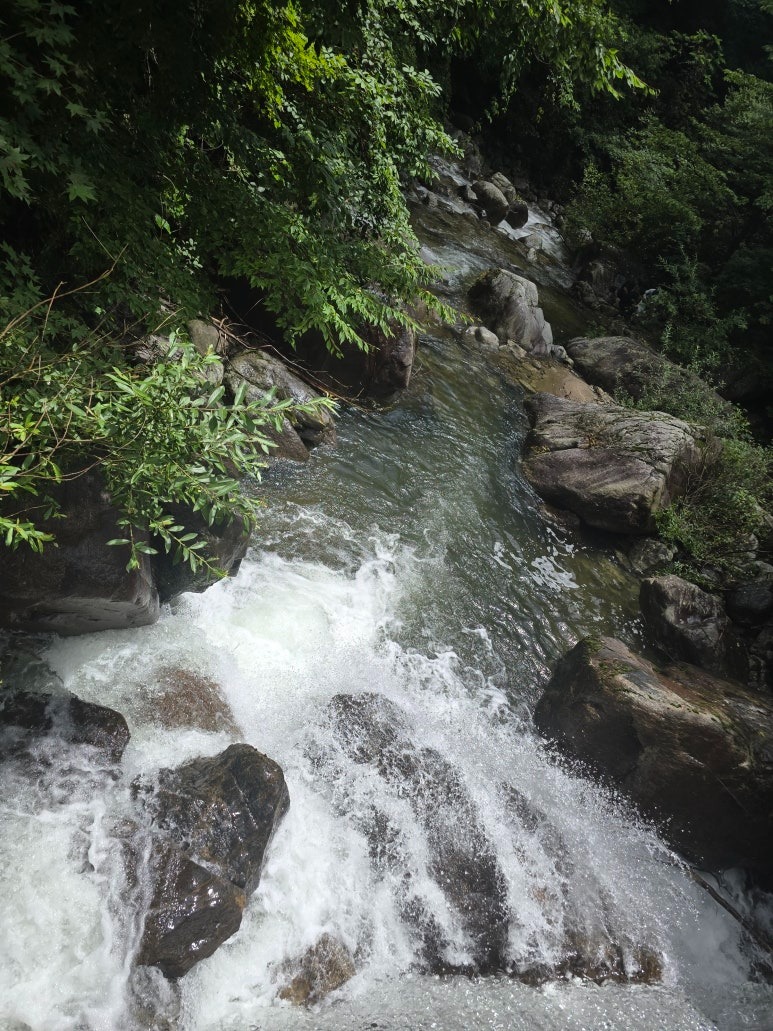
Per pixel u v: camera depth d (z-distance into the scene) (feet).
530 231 57.41
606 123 66.85
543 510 27.73
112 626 15.01
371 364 27.04
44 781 12.06
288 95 18.93
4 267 13.69
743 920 16.90
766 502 31.07
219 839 12.14
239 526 16.12
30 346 11.05
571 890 15.16
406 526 23.27
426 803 15.10
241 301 25.27
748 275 51.34
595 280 52.42
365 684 17.35
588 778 17.81
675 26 70.85
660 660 22.93
